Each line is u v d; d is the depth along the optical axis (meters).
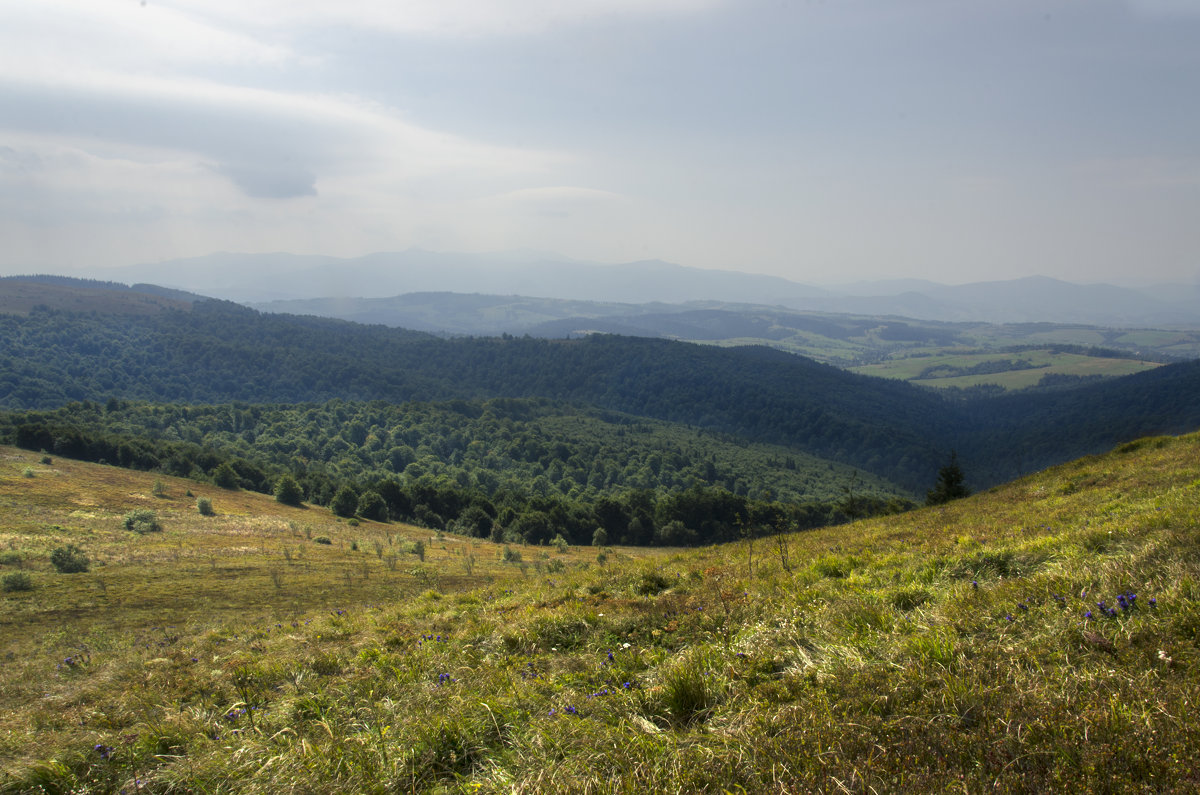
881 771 2.90
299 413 145.75
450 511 89.00
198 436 123.31
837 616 5.96
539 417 186.50
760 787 2.98
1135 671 3.57
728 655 5.27
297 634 9.84
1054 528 10.05
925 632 4.89
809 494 128.38
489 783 3.54
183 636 13.77
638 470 133.12
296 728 4.91
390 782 3.69
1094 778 2.66
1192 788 2.49
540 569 37.56
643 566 11.86
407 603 12.61
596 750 3.67
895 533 13.84
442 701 4.82
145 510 58.09
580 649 6.66
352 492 81.88
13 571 33.00
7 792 4.20
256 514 69.75
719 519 86.56
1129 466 17.12
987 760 2.93
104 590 31.22
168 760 4.44
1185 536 6.11
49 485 63.34
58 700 6.98
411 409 158.50
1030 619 4.79
